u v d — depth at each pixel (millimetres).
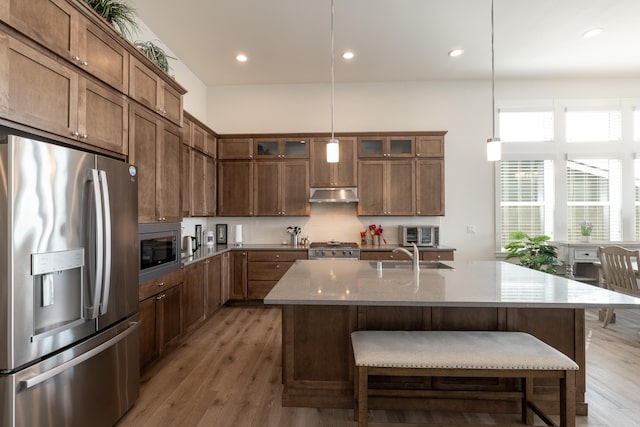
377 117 5180
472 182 5133
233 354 3008
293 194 4875
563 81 5102
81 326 1656
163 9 3262
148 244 2533
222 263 4328
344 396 2143
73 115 1821
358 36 3807
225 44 3973
